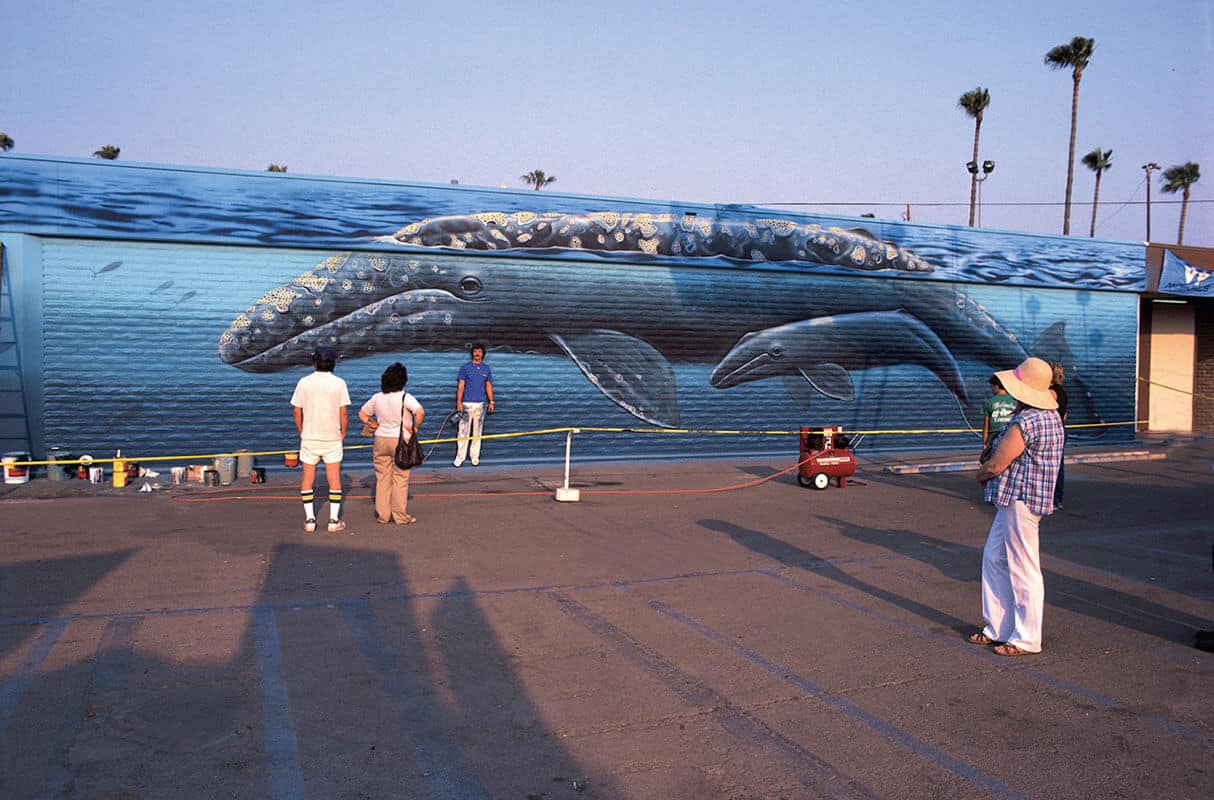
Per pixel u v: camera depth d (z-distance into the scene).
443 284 14.44
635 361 15.66
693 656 5.64
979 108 50.06
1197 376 24.42
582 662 5.50
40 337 12.56
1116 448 19.53
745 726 4.61
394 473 9.62
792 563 8.22
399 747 4.30
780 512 10.91
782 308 16.70
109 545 8.40
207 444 13.36
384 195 13.92
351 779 3.97
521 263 14.86
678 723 4.63
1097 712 4.87
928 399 18.11
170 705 4.71
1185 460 17.41
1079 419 19.77
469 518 10.12
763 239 16.31
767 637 6.05
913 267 17.61
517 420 15.00
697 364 16.11
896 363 17.77
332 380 9.23
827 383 17.16
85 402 12.79
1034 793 3.95
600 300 15.38
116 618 6.14
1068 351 19.50
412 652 5.61
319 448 9.14
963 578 7.77
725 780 4.03
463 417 14.28
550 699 4.91
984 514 10.93
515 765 4.14
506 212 14.59
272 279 13.56
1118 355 20.09
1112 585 7.69
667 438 15.97
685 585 7.36
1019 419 5.76
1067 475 15.15
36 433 12.60
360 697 4.88
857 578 7.71
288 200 13.45
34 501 10.82
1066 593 7.42
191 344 13.21
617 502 11.44
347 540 8.81
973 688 5.20
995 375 5.94
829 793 3.92
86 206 12.57
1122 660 5.73
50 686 4.92
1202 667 5.61
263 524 9.53
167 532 9.03
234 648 5.60
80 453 12.80
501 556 8.25
